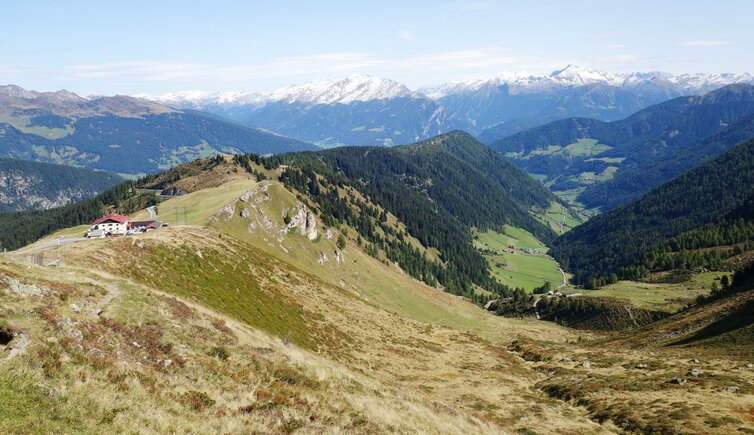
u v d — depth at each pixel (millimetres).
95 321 32688
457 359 97750
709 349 90312
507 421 53625
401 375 76438
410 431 33906
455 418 43625
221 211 161375
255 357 38469
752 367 70562
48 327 27641
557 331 188500
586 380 74562
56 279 39031
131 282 46281
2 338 24828
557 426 52500
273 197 196500
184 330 38219
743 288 137625
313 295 111438
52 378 23297
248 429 26188
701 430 46969
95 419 21719
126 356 29500
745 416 50594
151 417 23547
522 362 105812
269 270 110500
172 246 86000
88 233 132500
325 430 28969
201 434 23906
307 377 38656
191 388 29031
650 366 80812
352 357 78312
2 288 30578
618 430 52031
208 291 76312
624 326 188750
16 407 20234
